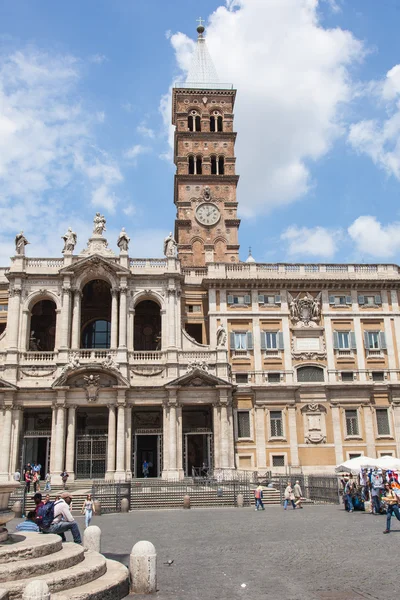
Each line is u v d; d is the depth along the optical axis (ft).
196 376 183.32
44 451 193.57
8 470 173.27
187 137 267.39
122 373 183.01
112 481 166.20
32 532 56.08
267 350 202.90
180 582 53.31
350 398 200.23
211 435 186.19
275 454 192.44
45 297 194.70
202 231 252.83
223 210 256.32
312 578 53.88
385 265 214.69
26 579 43.42
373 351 206.69
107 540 81.30
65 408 179.01
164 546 75.15
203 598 47.26
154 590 49.44
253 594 48.32
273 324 206.08
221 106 276.00
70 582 44.57
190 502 139.54
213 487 156.35
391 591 48.37
